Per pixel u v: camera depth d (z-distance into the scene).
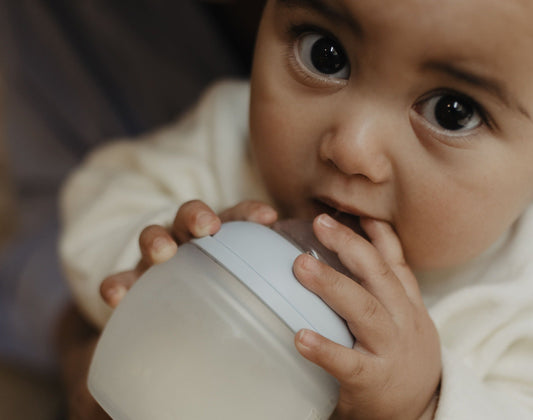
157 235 0.55
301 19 0.57
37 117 1.42
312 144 0.60
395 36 0.51
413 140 0.56
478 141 0.56
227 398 0.47
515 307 0.71
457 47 0.50
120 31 1.42
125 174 1.00
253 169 0.89
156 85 1.46
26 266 1.24
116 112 1.46
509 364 0.72
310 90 0.60
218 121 0.96
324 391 0.49
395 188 0.58
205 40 1.45
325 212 0.63
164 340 0.48
